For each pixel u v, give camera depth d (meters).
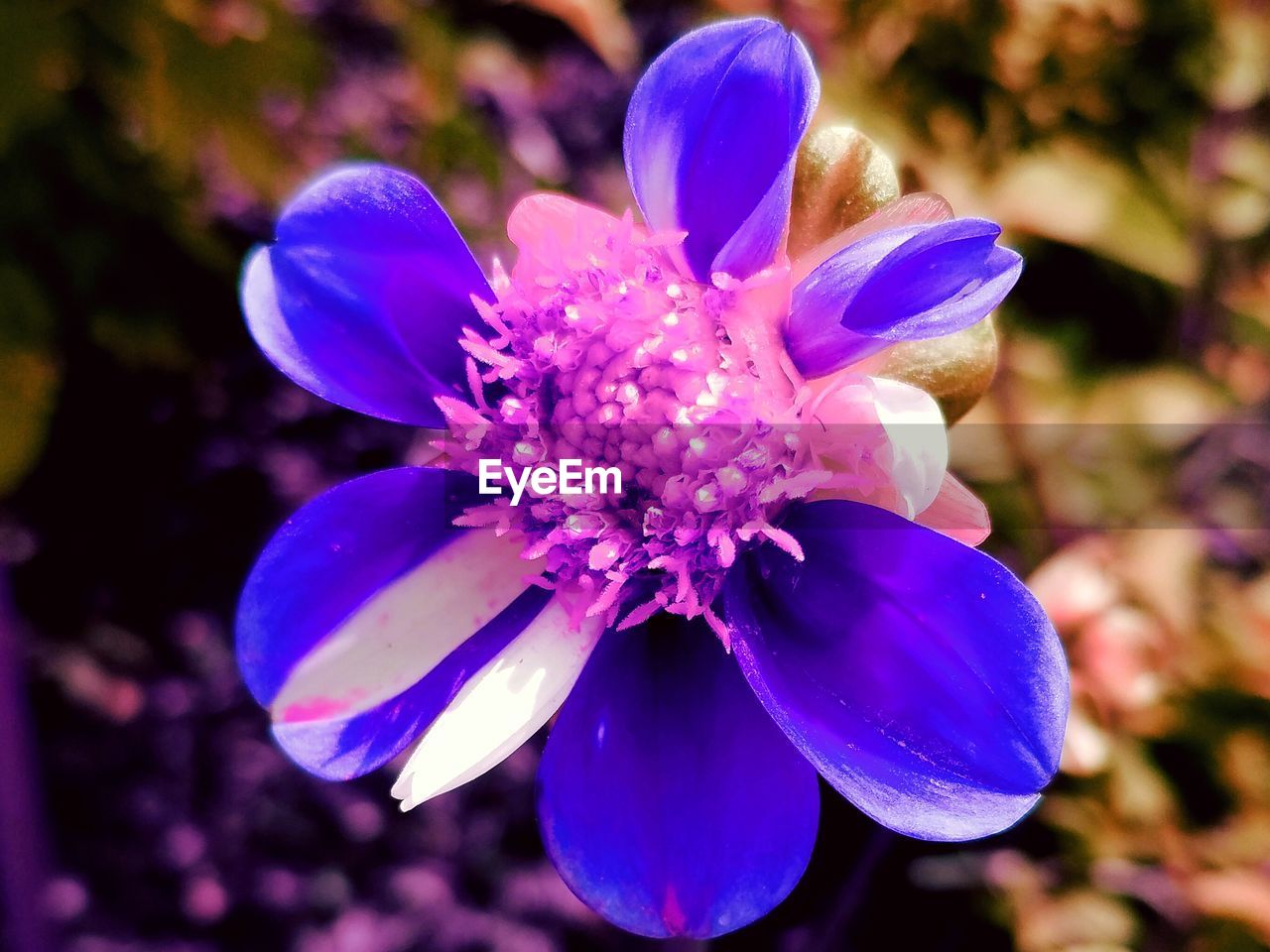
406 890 0.37
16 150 0.35
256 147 0.36
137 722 0.39
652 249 0.19
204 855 0.37
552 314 0.19
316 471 0.42
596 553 0.19
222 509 0.41
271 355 0.18
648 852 0.18
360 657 0.19
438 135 0.41
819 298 0.19
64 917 0.36
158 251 0.40
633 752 0.19
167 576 0.40
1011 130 0.37
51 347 0.34
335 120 0.44
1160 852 0.31
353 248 0.19
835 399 0.19
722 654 0.19
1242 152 0.39
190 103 0.34
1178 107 0.38
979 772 0.18
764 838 0.18
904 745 0.18
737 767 0.19
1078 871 0.32
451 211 0.43
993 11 0.36
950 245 0.18
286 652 0.19
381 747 0.19
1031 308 0.39
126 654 0.39
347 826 0.38
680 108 0.19
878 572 0.19
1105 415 0.36
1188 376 0.37
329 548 0.19
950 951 0.32
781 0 0.37
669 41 0.51
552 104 0.50
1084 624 0.31
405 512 0.19
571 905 0.37
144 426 0.42
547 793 0.18
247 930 0.36
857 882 0.29
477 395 0.19
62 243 0.37
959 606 0.18
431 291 0.19
